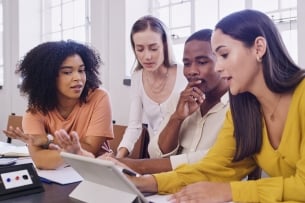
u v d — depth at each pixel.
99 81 1.66
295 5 1.90
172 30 2.63
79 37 3.53
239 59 0.86
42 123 1.56
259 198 0.87
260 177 1.06
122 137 1.76
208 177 1.03
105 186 0.88
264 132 0.96
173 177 1.02
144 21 1.54
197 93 1.26
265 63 0.87
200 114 1.29
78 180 1.09
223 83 1.20
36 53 1.54
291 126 0.89
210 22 2.34
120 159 1.23
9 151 1.64
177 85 1.53
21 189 0.94
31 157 1.41
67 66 1.47
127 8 2.64
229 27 0.87
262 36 0.86
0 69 4.29
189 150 1.29
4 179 0.93
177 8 2.59
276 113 0.93
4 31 4.12
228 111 1.08
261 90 0.91
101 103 1.58
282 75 0.89
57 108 1.57
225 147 1.04
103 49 2.80
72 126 1.57
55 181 1.08
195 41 1.23
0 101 4.21
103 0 2.78
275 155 0.94
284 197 0.84
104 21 2.79
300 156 0.88
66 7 3.71
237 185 0.90
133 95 1.75
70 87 1.49
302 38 1.71
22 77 1.59
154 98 1.62
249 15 0.87
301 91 0.89
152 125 1.67
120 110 2.71
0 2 4.26
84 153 1.17
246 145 0.98
